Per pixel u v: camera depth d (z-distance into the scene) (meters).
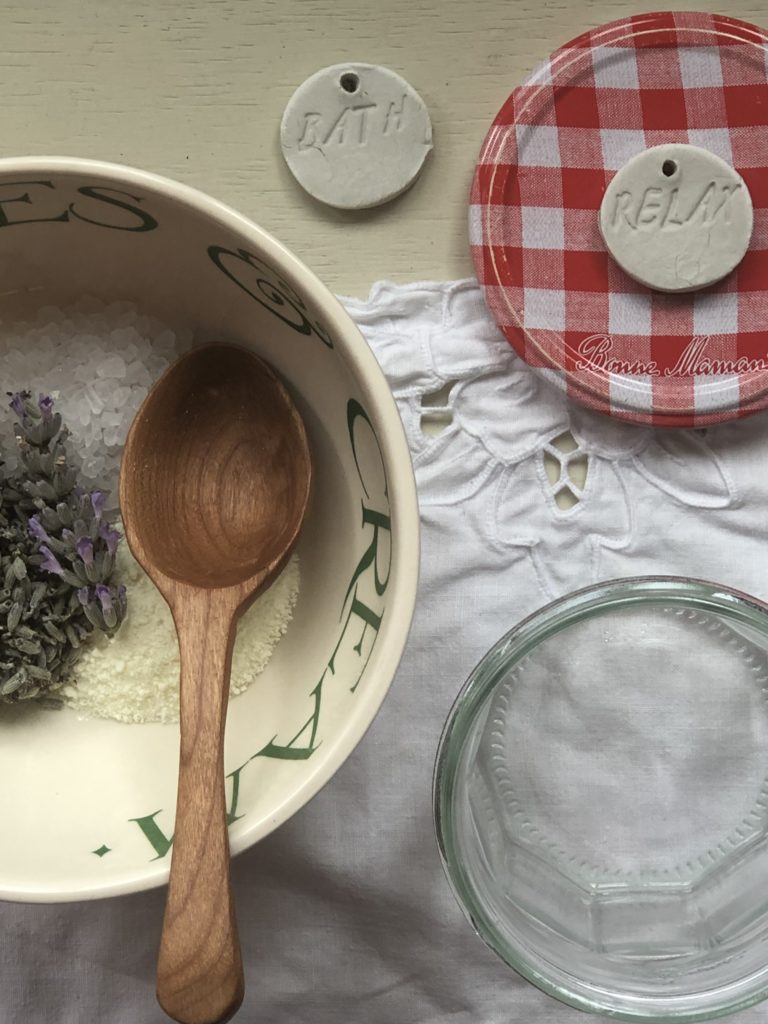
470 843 0.21
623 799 0.22
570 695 0.22
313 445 0.20
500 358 0.22
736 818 0.22
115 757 0.19
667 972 0.21
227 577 0.19
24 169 0.17
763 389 0.21
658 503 0.22
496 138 0.21
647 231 0.21
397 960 0.23
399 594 0.16
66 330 0.21
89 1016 0.23
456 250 0.22
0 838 0.18
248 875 0.23
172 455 0.20
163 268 0.19
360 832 0.22
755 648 0.22
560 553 0.22
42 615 0.19
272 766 0.18
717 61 0.21
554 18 0.21
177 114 0.22
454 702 0.21
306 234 0.22
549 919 0.22
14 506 0.19
